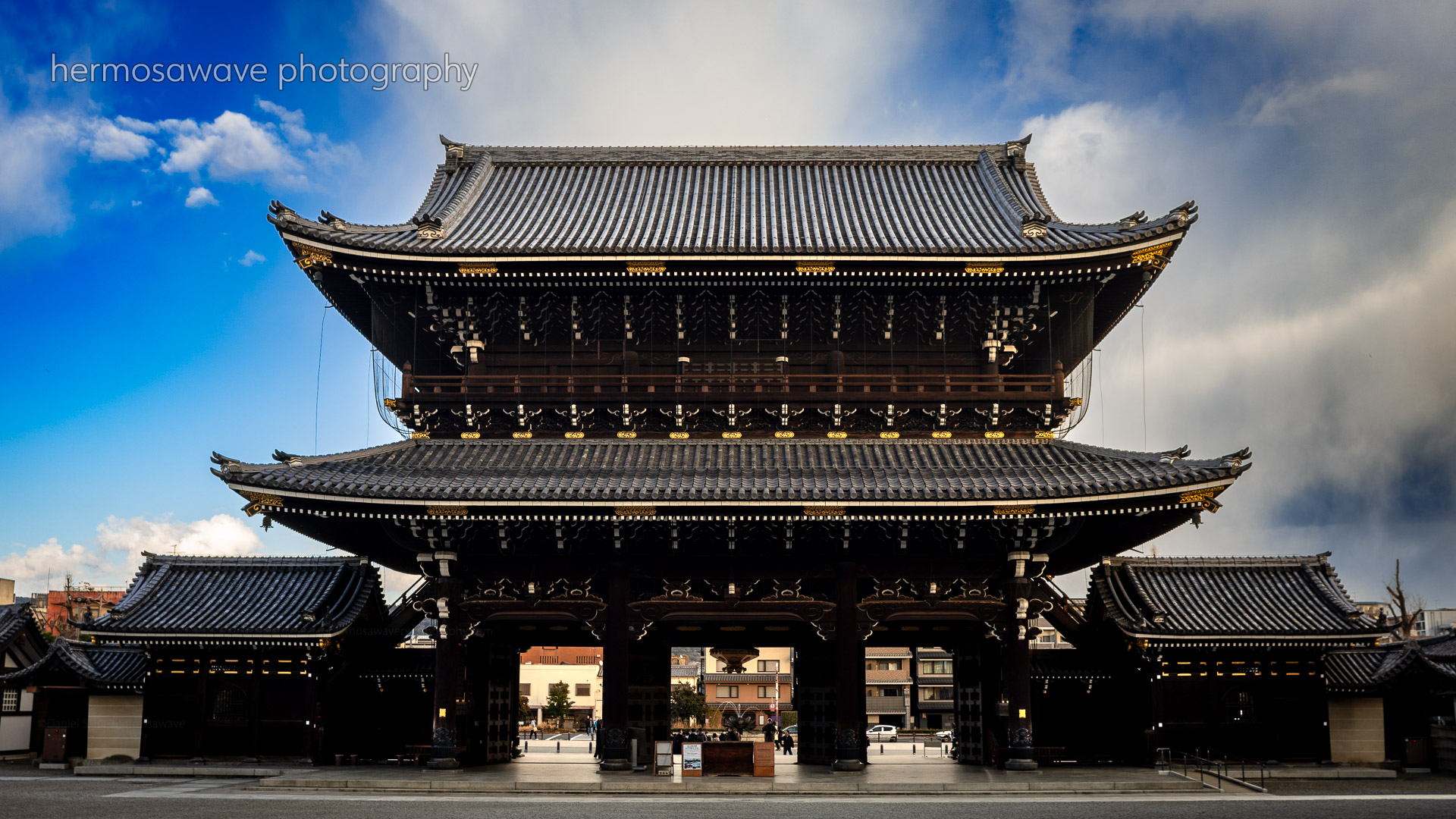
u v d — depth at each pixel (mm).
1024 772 30781
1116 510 29797
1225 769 32250
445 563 31297
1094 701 35844
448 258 31844
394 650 36625
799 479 30344
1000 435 33500
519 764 35250
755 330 34500
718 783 28828
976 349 34625
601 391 33438
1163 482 28875
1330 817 24047
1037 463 31750
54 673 35625
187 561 36781
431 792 28500
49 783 30531
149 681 33656
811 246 33188
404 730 35844
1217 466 28828
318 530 32531
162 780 31203
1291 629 32750
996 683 35000
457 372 36750
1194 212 31469
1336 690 35031
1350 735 35188
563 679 105125
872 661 100438
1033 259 31781
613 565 31594
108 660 36438
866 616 31547
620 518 29828
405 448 33062
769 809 25016
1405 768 34406
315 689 33281
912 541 31703
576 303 33594
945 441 33406
